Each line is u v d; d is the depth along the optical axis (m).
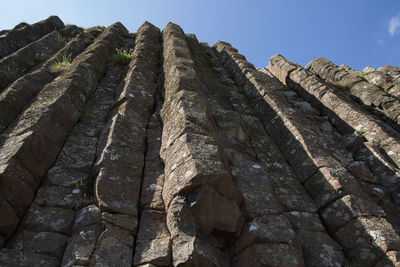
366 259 4.74
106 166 5.46
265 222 4.90
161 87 9.05
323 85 9.92
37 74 8.26
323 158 6.40
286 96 10.27
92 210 4.74
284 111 7.98
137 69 9.08
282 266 4.34
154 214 4.96
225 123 7.23
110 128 6.47
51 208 4.87
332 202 5.59
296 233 5.16
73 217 4.82
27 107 6.90
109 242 4.38
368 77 12.28
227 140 6.79
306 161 6.47
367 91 10.48
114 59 10.59
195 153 5.13
